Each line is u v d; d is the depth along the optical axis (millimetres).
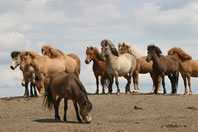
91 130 12000
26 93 22766
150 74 25547
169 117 14852
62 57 21891
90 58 23641
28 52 20922
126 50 23922
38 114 16422
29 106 18297
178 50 22625
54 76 14102
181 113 15719
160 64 21562
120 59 22062
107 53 21406
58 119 14375
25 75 21562
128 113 16203
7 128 12695
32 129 12336
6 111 17219
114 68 21547
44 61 20812
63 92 13539
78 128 12367
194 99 19188
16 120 14797
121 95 21250
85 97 13367
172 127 12594
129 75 23328
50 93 14195
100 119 14953
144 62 24969
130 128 12438
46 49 22422
